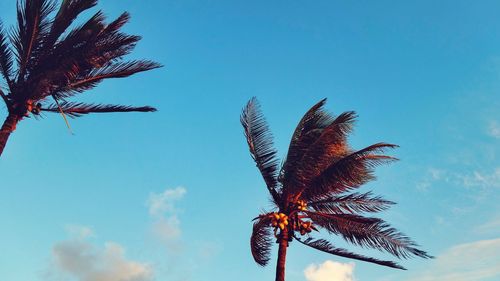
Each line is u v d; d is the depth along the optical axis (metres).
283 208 19.61
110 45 17.33
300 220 19.55
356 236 19.38
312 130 20.44
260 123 21.14
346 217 19.36
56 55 16.70
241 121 21.22
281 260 18.86
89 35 16.72
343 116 18.41
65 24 17.00
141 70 18.39
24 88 16.59
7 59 16.92
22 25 16.67
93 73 18.14
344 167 18.55
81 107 18.30
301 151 19.75
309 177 19.05
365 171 18.70
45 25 16.88
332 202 19.88
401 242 18.73
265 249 19.86
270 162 20.50
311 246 19.48
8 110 16.72
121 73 18.34
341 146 19.81
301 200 19.72
